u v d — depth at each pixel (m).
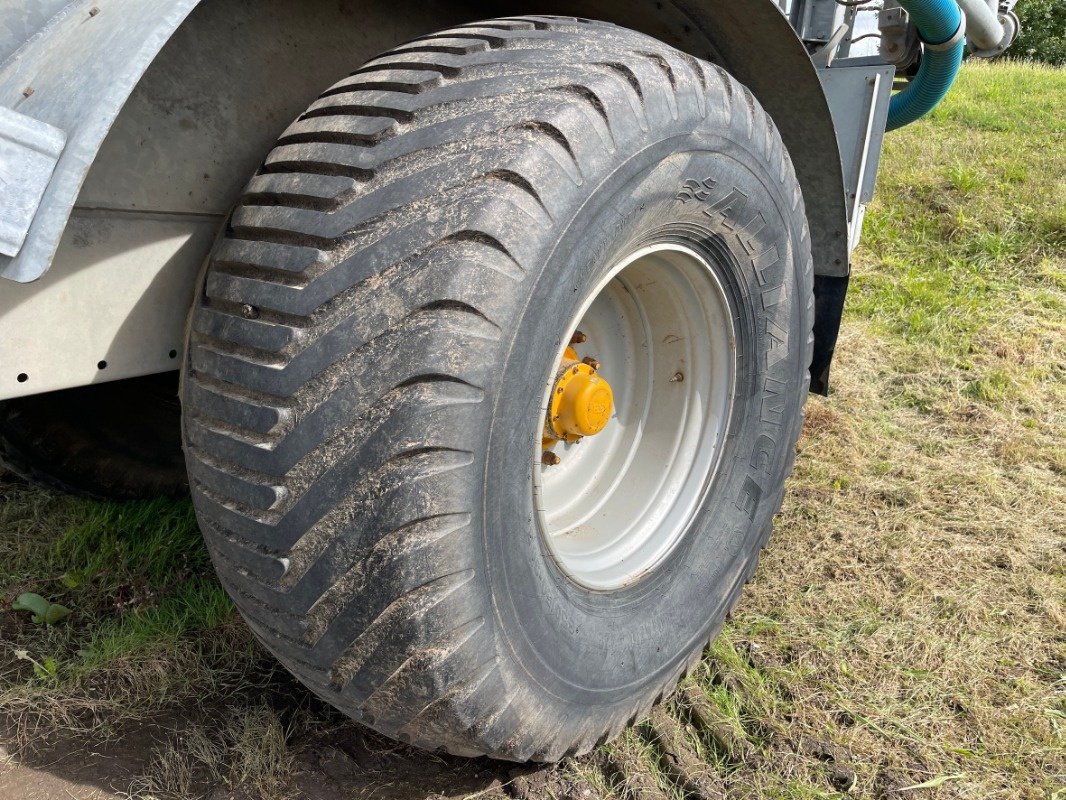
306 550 1.35
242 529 1.39
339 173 1.40
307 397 1.33
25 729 1.94
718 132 1.79
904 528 2.84
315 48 1.77
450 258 1.33
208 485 1.44
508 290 1.37
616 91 1.54
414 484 1.31
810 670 2.21
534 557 1.56
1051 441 3.42
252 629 1.55
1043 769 1.91
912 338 4.37
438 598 1.35
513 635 1.51
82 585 2.43
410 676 1.39
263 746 1.88
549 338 1.48
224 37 1.62
